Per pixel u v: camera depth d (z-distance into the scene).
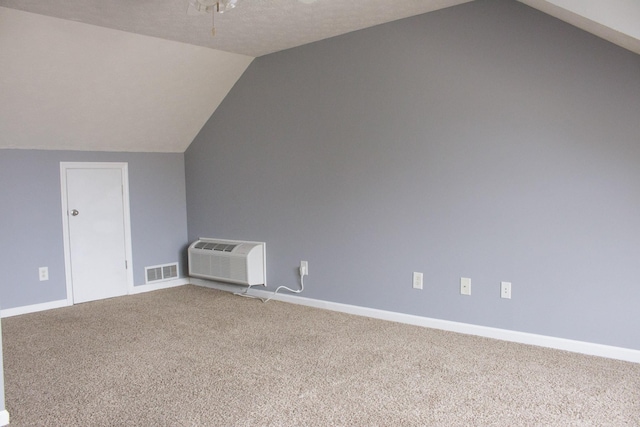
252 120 4.50
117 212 4.68
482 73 3.21
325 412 2.33
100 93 3.94
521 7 3.04
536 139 3.06
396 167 3.66
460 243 3.41
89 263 4.51
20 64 3.38
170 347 3.24
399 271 3.71
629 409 2.30
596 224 2.91
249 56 4.37
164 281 5.05
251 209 4.61
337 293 4.08
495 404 2.38
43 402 2.47
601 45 2.81
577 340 3.02
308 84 4.09
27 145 4.06
